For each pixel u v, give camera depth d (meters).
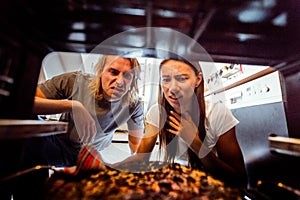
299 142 0.44
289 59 0.65
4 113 0.40
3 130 0.31
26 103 0.48
